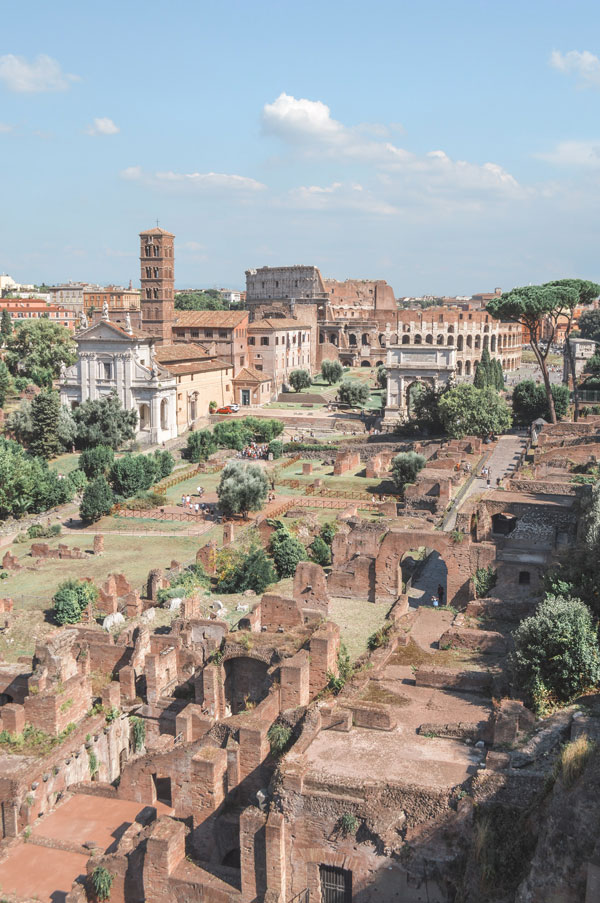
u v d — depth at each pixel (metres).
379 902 28.44
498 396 132.25
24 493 106.62
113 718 50.47
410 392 150.62
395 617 60.38
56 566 85.31
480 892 26.17
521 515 64.62
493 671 43.53
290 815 29.58
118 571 82.56
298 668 38.69
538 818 26.27
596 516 51.91
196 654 54.00
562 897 23.61
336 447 136.25
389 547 65.75
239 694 46.50
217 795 35.47
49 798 43.00
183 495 115.81
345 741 33.31
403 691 40.69
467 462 107.88
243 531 92.25
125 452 138.50
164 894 32.81
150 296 176.25
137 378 149.12
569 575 47.75
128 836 35.66
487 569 59.78
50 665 49.62
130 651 54.69
